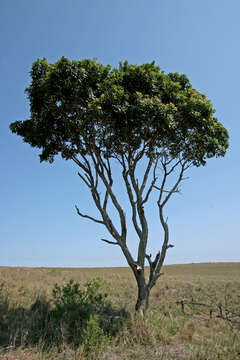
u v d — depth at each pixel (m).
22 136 12.47
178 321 11.00
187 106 11.05
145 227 11.50
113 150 12.38
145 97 10.60
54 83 9.99
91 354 7.12
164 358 7.04
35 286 17.72
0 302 10.09
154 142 12.05
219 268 57.78
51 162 13.05
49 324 8.41
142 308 10.20
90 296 10.27
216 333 10.06
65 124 11.62
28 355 6.73
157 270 11.12
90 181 11.86
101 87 10.33
